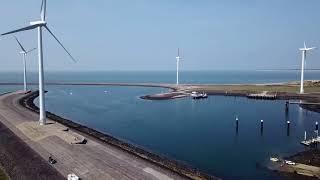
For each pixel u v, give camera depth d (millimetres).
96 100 161500
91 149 56281
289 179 46781
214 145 69188
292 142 70562
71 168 48062
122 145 64000
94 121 101812
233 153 62594
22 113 97875
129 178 43562
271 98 149875
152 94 182375
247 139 74438
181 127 90312
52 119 95688
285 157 57688
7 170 49281
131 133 82812
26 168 48875
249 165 54812
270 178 47906
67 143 58750
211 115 110750
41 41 71625
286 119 100688
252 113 113688
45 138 63062
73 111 125375
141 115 112938
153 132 83875
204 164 55875
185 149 66062
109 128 89750
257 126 90312
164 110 124125
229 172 51500
